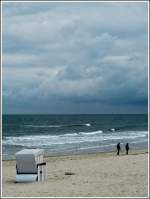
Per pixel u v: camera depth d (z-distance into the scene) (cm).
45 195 1847
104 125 14062
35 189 2038
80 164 3356
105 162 3381
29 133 9825
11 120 18738
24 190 2011
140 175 2530
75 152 5159
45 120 19012
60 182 2308
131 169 2855
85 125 13950
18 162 2359
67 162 3569
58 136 8550
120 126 13300
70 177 2552
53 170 3000
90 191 1931
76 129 11388
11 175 2808
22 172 2378
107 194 1848
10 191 1988
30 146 6341
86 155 4556
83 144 6438
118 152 4434
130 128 11944
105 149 5500
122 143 6525
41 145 6462
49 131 10519
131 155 4041
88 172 2805
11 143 6944
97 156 4338
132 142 6738
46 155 4753
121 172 2714
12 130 11050
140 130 10838
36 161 2359
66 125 13900
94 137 8075
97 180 2348
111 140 7219
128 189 1970
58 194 1867
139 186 2062
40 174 2411
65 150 5484
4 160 4259
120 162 3319
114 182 2230
